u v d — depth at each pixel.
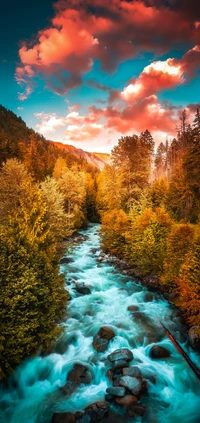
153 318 16.17
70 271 25.41
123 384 10.17
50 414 9.24
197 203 36.62
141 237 24.70
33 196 16.41
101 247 35.25
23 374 11.05
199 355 12.60
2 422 8.95
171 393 10.27
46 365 11.65
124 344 13.42
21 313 10.41
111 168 45.62
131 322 15.59
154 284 21.47
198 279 14.20
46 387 10.60
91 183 77.62
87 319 15.95
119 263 27.92
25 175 31.14
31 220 15.65
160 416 9.12
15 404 9.78
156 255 22.22
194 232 18.55
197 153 33.88
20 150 70.31
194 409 9.54
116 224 30.52
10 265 10.60
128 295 20.03
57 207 28.42
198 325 13.66
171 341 13.77
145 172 41.19
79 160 178.38
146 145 42.66
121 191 40.59
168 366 11.79
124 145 40.59
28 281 10.86
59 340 13.49
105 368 11.50
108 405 9.45
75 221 46.28
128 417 8.95
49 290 12.14
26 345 10.98
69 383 10.72
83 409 9.33
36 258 12.28
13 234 12.53
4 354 9.91
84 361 11.98
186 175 35.97
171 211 38.56
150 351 12.73
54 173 67.19
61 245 26.73
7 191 27.39
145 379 10.76
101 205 66.25
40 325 11.61
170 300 18.62
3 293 10.09
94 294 20.00
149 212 26.41
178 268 17.97
